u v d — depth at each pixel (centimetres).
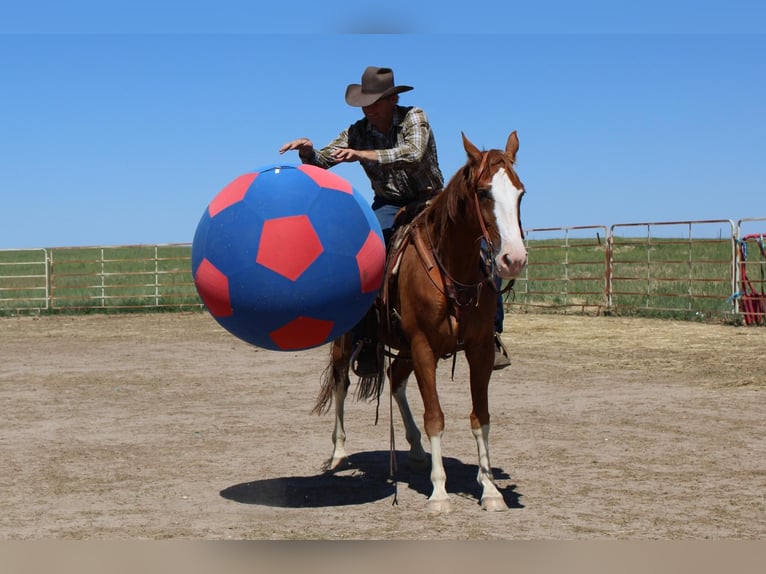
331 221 544
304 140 647
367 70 646
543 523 556
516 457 758
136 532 543
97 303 2722
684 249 3042
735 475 684
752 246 1962
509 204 518
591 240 3609
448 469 721
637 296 2289
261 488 662
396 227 658
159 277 3472
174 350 1702
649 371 1302
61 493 646
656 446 796
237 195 550
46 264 2608
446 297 569
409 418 723
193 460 764
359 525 557
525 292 2444
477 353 596
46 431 903
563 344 1650
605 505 600
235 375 1349
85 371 1398
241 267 536
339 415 735
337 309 552
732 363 1344
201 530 548
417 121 646
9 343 1845
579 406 1020
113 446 826
